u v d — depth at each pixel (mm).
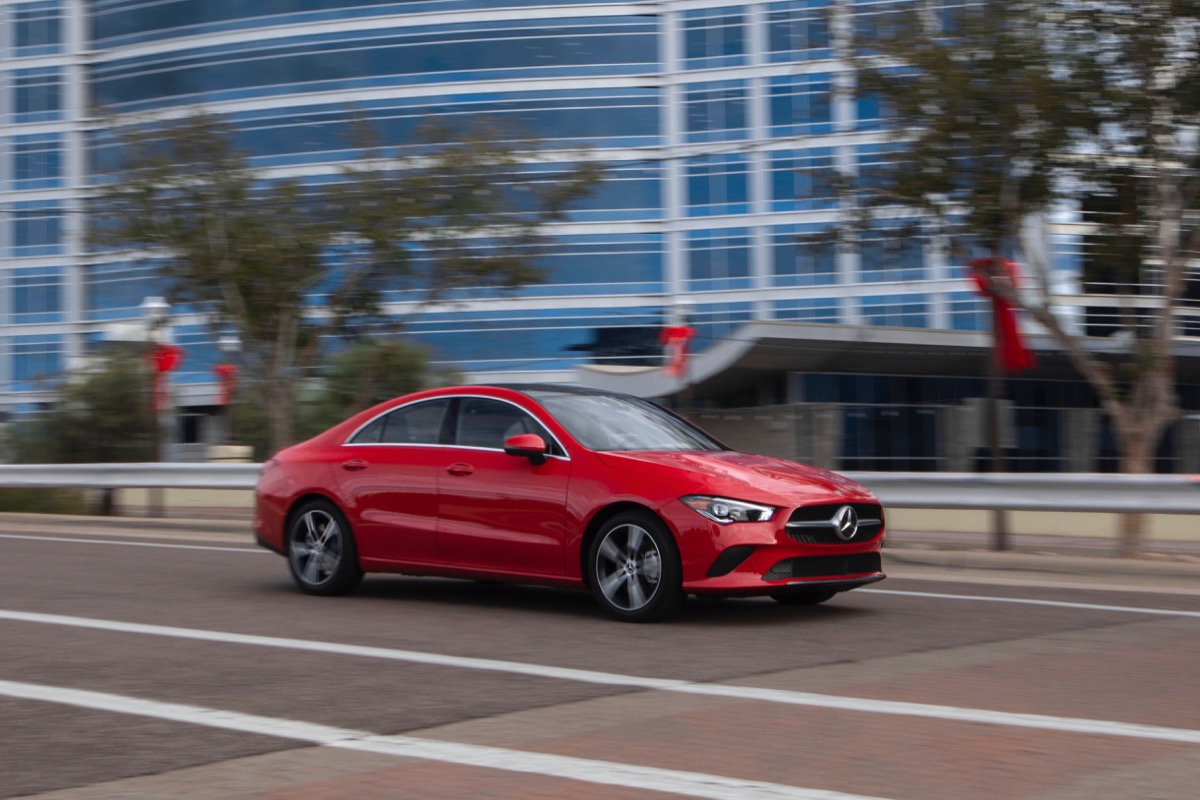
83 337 46406
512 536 8797
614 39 43219
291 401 25188
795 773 4688
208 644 7492
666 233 43000
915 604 9375
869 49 15516
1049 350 33562
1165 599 9781
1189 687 6293
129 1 46406
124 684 6324
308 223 24297
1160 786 4527
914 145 15383
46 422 26375
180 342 45594
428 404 9617
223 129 24703
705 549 8031
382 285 25359
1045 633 8016
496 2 43156
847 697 6023
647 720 5547
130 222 24438
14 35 47656
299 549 9898
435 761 4875
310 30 43812
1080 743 5145
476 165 24422
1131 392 16594
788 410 34875
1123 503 12359
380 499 9445
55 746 5117
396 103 43031
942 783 4559
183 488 19094
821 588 8281
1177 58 14734
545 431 8914
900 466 35969
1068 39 14852
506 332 43031
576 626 8234
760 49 42469
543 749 5051
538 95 43000
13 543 14539
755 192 42531
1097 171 15383
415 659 7000
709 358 32406
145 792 4480
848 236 16453
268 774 4707
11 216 47281
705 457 8664
